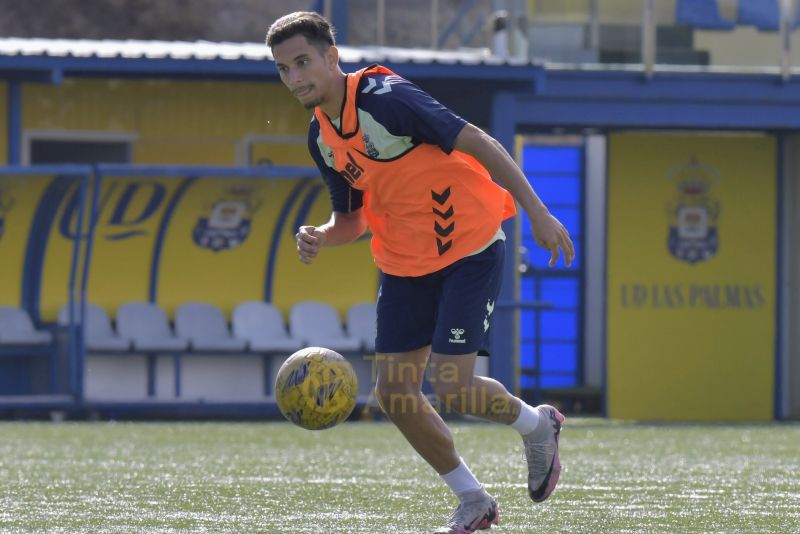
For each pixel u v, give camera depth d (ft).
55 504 72.23
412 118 55.36
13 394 162.61
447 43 188.96
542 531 62.39
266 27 295.89
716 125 179.11
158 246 169.58
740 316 194.29
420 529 62.44
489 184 57.82
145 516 67.21
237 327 169.07
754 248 194.59
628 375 191.83
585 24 175.63
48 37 280.31
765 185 194.90
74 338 150.71
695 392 193.26
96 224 159.33
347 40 187.62
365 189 58.23
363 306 173.06
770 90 179.11
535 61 162.40
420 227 57.31
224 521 65.31
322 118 57.62
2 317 160.45
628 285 191.93
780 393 195.11
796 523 65.92
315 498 75.31
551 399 212.84
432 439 58.59
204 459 99.96
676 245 193.06
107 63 157.79
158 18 288.51
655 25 177.06
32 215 163.22
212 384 169.99
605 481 86.53
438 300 58.49
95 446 110.32
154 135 179.42
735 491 80.69
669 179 192.85
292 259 174.09
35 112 175.83
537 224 53.98
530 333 232.12
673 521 66.33
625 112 176.65
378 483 83.41
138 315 165.99
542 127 189.98
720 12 178.40
